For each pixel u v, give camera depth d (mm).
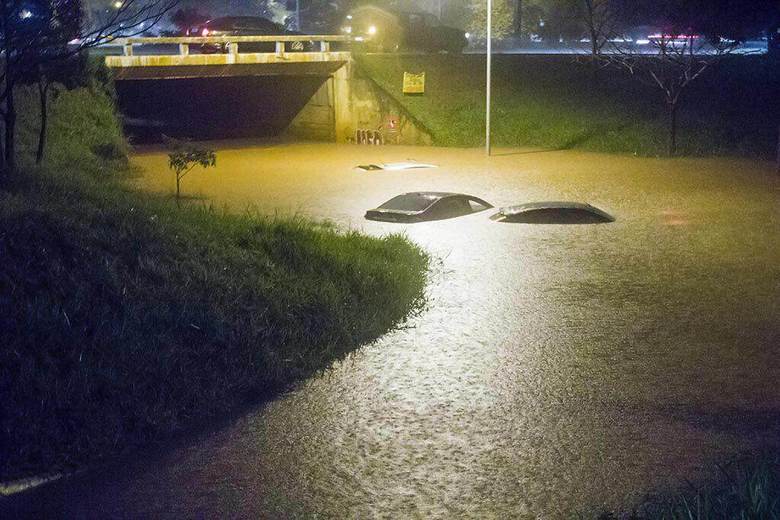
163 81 40406
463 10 71812
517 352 13141
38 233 12844
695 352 13164
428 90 40906
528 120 39062
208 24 41125
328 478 8992
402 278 16141
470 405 11055
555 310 15406
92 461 9133
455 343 13516
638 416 10719
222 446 9680
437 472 9172
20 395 9398
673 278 17609
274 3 90625
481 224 22938
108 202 17047
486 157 35344
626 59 40938
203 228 16281
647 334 14055
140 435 9688
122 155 31438
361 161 34562
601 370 12375
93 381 9891
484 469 9258
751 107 37531
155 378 10508
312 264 15469
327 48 39938
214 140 42219
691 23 34625
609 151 36188
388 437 10047
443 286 17031
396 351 13078
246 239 15914
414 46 46656
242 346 11844
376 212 23547
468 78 41594
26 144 26875
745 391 11555
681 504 7738
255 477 8977
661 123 37125
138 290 12203
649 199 26359
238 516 8164
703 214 24125
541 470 9227
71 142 29531
